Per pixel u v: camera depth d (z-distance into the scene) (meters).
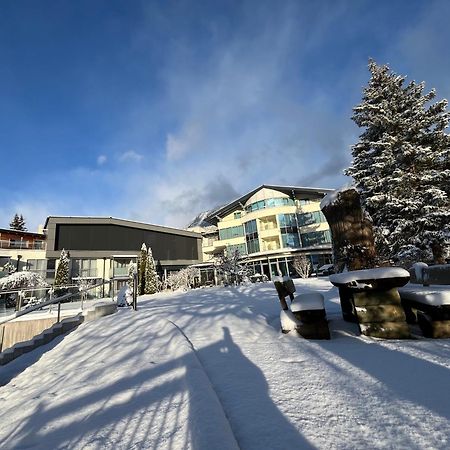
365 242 5.41
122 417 2.14
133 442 1.81
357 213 5.55
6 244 28.06
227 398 2.29
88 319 7.09
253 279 25.84
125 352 3.94
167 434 1.83
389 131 16.92
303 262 28.61
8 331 9.80
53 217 26.30
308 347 3.59
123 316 6.67
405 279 3.70
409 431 1.70
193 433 1.76
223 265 24.92
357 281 3.85
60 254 24.53
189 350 3.52
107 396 2.56
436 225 14.23
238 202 38.91
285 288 4.64
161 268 31.62
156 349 3.86
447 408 1.90
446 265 5.24
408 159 15.72
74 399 2.64
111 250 28.03
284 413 2.01
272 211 34.72
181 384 2.56
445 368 2.55
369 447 1.59
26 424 2.29
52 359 4.52
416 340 3.56
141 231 31.23
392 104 16.89
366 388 2.29
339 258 5.55
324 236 33.62
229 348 3.76
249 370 2.90
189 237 36.34
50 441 1.96
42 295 17.86
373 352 3.18
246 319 5.43
